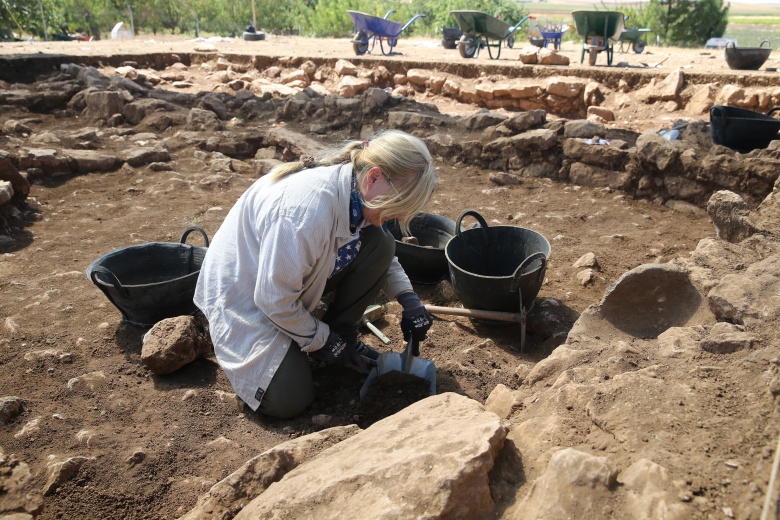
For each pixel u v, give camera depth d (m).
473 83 11.73
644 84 10.28
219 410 2.84
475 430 1.92
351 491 1.81
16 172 5.22
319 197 2.55
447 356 3.37
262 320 2.75
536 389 2.66
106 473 2.41
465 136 7.11
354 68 12.58
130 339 3.36
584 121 6.42
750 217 4.02
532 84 11.00
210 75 12.84
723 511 1.58
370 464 1.90
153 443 2.58
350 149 2.70
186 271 3.67
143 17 34.75
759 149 5.30
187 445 2.60
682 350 2.56
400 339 3.54
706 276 3.12
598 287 4.12
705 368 2.30
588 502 1.64
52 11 27.67
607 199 5.86
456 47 16.41
